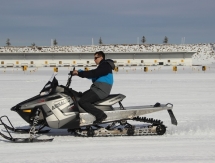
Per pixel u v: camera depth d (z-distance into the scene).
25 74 30.33
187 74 29.70
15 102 12.29
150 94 14.75
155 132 6.94
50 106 6.51
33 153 5.54
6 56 60.66
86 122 6.70
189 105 11.47
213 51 85.88
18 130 7.20
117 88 17.28
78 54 61.78
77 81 21.22
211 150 5.69
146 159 5.15
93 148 5.85
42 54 61.16
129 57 63.38
